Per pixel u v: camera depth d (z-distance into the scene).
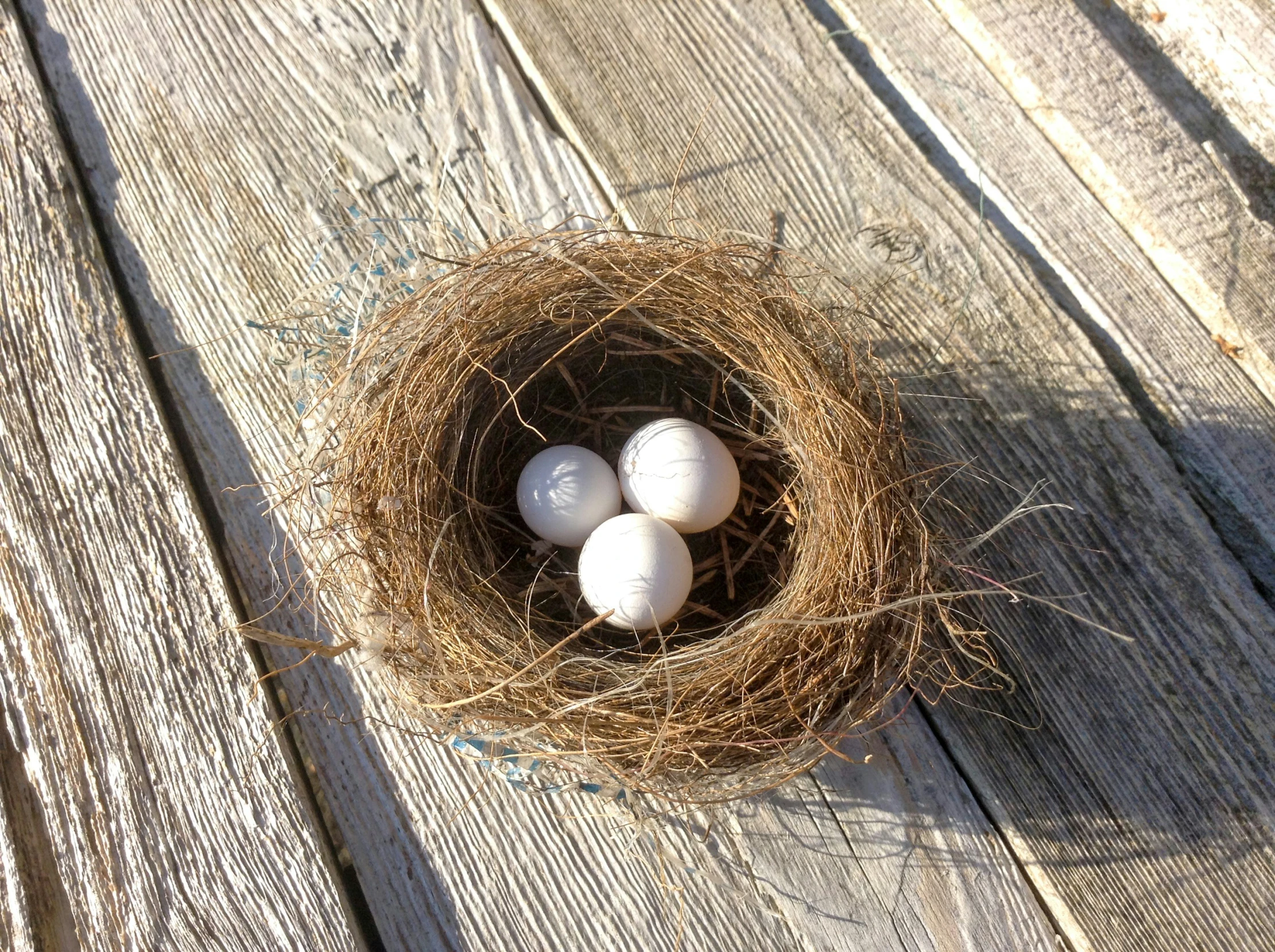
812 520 0.21
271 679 0.23
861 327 0.24
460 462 0.23
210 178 0.25
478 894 0.22
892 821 0.22
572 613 0.23
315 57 0.26
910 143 0.25
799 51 0.25
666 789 0.20
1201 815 0.22
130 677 0.23
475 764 0.22
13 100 0.26
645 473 0.23
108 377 0.24
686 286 0.21
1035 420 0.23
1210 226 0.24
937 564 0.21
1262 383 0.23
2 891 0.22
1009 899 0.21
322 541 0.22
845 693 0.20
